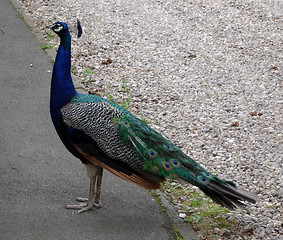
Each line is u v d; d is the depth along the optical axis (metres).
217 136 4.81
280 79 5.49
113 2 7.47
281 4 7.64
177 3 7.56
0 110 4.89
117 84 5.32
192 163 4.06
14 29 6.22
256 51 6.00
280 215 4.22
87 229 4.07
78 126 4.02
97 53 5.74
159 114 5.01
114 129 4.01
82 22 6.60
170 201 4.30
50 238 4.00
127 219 4.15
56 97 4.07
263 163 4.59
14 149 4.55
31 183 4.32
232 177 4.47
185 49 5.98
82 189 4.32
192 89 5.32
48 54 5.67
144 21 6.79
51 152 4.56
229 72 5.57
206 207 4.27
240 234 4.11
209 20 6.93
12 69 5.39
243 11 7.31
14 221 4.07
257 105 5.16
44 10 6.97
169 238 4.07
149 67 5.59
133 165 4.02
